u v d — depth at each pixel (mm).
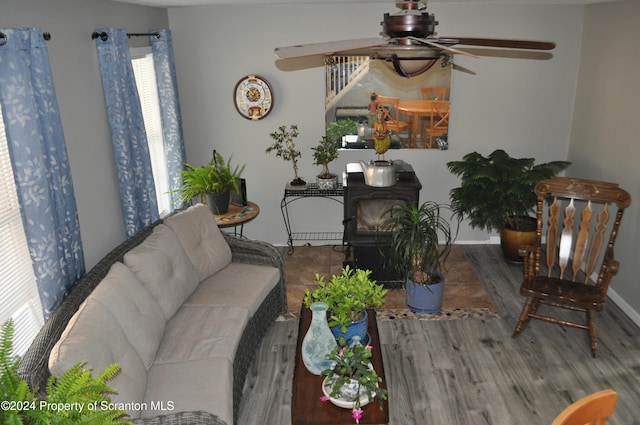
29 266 2744
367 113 5148
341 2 4648
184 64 5094
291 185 5176
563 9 4859
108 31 3336
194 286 3598
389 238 4457
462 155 5289
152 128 4629
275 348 3787
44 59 2574
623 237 4250
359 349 2561
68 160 3014
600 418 1561
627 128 4152
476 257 5281
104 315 2506
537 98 5125
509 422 3033
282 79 5109
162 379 2719
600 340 3820
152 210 3930
